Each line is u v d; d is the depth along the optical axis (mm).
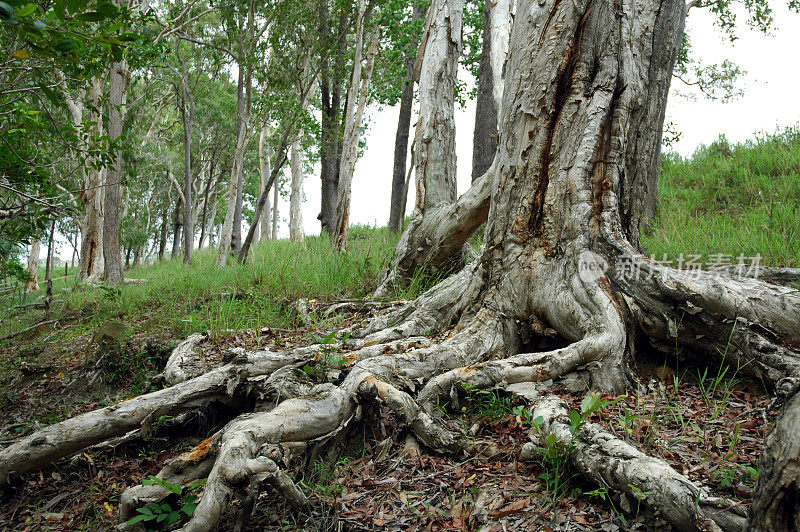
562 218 4785
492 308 4945
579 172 4766
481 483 3174
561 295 4605
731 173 10906
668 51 5168
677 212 9711
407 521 2926
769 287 4402
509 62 5195
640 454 2824
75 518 3527
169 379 5258
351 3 13672
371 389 3734
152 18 12586
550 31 4828
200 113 28438
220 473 2941
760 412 3697
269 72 14742
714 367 4398
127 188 27531
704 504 2465
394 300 7223
